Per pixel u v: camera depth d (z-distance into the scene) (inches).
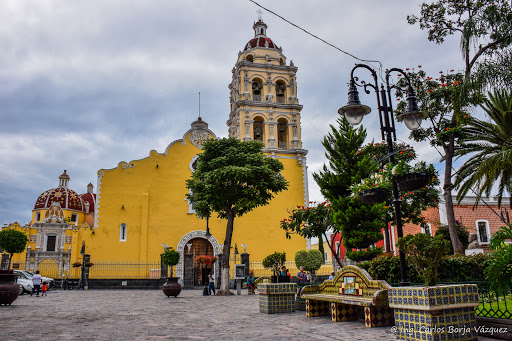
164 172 1456.7
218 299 741.3
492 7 601.9
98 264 1323.8
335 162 645.9
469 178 734.5
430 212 1130.7
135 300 717.9
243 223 1453.0
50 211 1800.0
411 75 743.7
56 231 1731.1
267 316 430.9
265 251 1441.9
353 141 639.8
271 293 455.5
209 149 975.0
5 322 383.2
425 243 316.5
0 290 561.9
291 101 1589.6
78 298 779.4
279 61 1658.5
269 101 1553.9
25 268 1482.5
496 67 614.2
